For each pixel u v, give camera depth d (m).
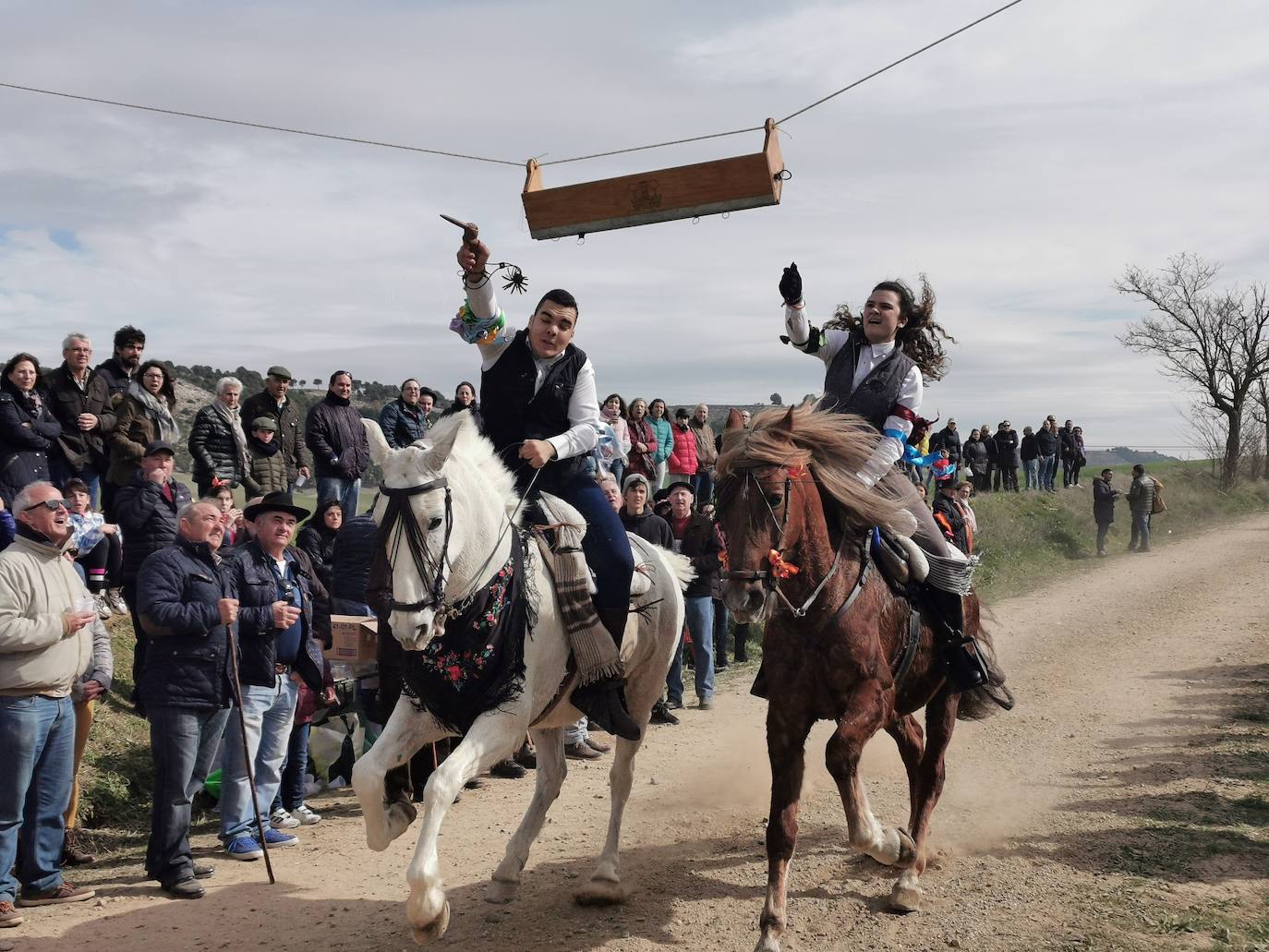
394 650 4.38
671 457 13.96
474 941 4.40
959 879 4.92
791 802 4.17
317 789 7.27
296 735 6.52
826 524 4.25
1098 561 20.92
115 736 7.29
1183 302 39.31
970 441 25.50
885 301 4.83
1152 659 10.88
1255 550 21.83
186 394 37.38
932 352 5.08
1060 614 14.37
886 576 4.55
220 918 4.80
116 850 6.14
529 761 7.73
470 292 4.46
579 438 4.54
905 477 4.89
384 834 3.98
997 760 7.26
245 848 5.71
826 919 4.50
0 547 7.29
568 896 4.91
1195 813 5.70
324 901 5.01
